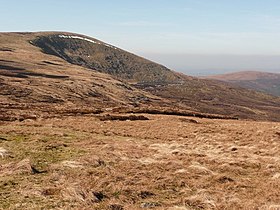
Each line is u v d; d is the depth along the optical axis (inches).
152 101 7805.1
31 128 1301.7
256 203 557.9
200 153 1011.9
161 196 584.4
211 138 1460.4
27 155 801.6
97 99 5654.5
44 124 1582.2
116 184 611.8
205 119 2596.0
